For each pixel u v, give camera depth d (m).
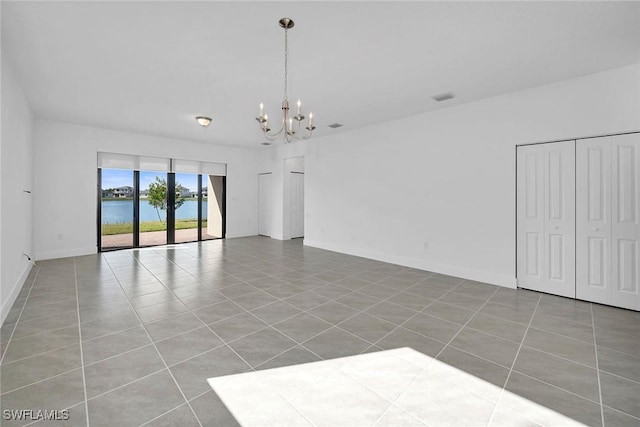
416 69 3.34
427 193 4.91
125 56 3.07
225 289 3.84
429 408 1.67
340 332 2.62
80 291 3.71
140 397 1.74
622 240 3.25
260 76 3.56
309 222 7.21
